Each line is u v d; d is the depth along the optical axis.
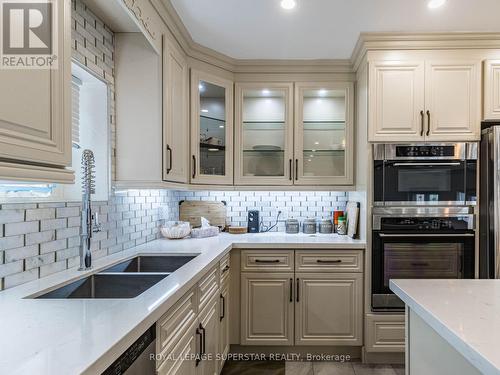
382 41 2.34
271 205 3.09
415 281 1.35
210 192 3.10
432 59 2.36
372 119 2.38
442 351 1.03
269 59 2.70
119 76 1.92
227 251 2.22
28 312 0.98
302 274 2.47
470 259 2.34
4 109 0.74
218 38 2.35
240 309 2.49
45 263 1.40
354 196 2.84
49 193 1.50
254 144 2.87
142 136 1.92
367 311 2.41
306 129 2.85
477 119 2.34
